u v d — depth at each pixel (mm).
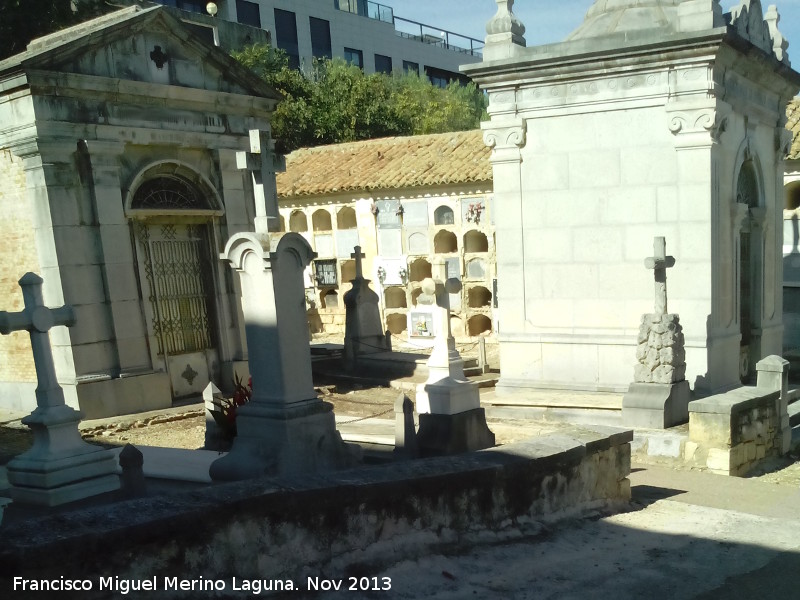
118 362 13055
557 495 6664
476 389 9625
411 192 21203
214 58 14453
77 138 12461
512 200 12539
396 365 15742
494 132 12508
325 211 22875
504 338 12828
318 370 16812
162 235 14047
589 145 11914
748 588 5227
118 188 13047
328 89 30984
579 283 12203
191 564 4379
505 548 5898
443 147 22156
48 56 11953
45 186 12156
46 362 7816
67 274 12430
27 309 7707
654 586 5234
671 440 9773
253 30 31812
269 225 7379
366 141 24406
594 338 12078
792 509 7617
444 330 9656
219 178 14820
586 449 6926
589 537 6305
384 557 5352
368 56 44219
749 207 13609
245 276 7332
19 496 7617
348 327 16594
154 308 13844
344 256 22750
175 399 14102
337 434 7613
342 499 5137
